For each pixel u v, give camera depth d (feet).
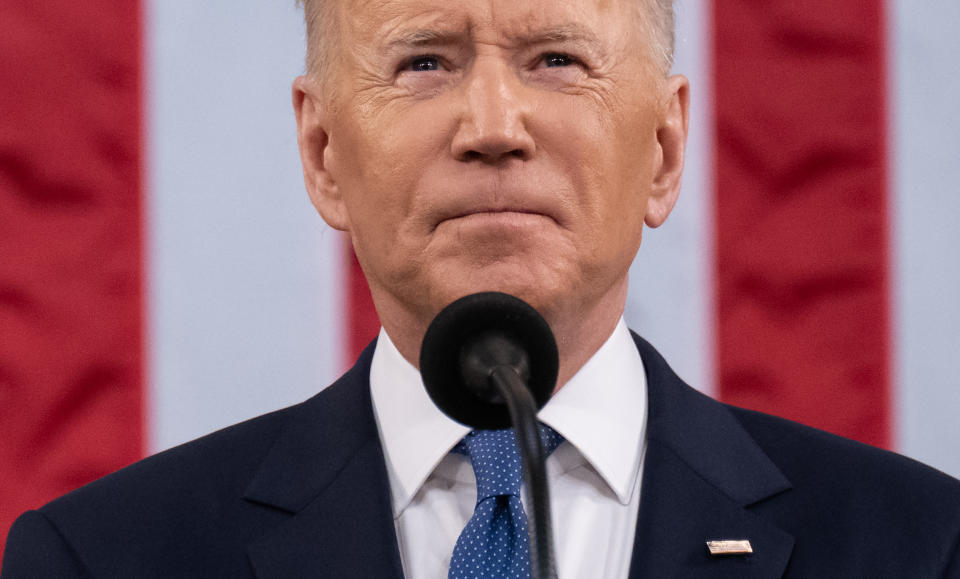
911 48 28.22
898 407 27.58
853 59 28.25
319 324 27.84
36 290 27.32
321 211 18.53
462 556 16.01
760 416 18.86
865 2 28.30
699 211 27.89
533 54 16.47
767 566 16.20
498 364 12.78
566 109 16.19
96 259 27.55
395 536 16.72
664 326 27.81
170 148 27.96
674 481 17.02
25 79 27.71
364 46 16.81
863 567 16.37
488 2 16.40
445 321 12.99
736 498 16.93
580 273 16.30
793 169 28.07
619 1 16.96
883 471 17.42
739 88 28.17
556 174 16.08
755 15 28.30
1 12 27.78
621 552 16.76
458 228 15.94
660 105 17.92
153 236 27.76
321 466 17.60
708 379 27.66
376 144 16.49
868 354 27.68
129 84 28.02
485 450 16.72
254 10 28.45
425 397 17.56
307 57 18.65
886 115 28.12
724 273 27.84
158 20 28.19
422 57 16.62
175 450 18.56
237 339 27.71
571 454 17.39
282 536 16.81
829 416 27.63
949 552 16.57
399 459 17.51
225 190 27.99
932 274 27.84
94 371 27.32
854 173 28.07
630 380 17.97
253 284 27.84
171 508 17.43
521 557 15.92
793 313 27.81
